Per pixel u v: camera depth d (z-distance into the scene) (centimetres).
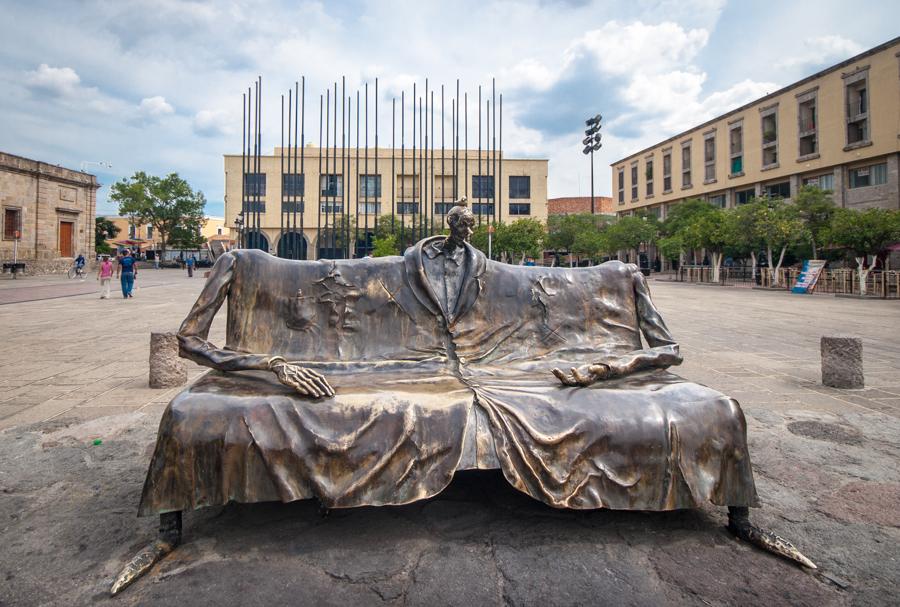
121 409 427
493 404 226
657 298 1958
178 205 5409
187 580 194
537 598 184
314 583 192
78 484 281
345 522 237
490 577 196
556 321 297
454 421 218
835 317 1248
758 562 208
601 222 4653
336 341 282
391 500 208
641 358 259
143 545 219
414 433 214
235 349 272
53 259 3788
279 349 277
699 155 4759
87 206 4181
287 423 211
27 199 3644
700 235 3156
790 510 254
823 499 266
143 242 6306
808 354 720
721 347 784
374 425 214
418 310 291
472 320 293
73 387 505
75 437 357
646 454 217
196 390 224
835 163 3431
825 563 208
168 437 207
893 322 1134
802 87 3672
